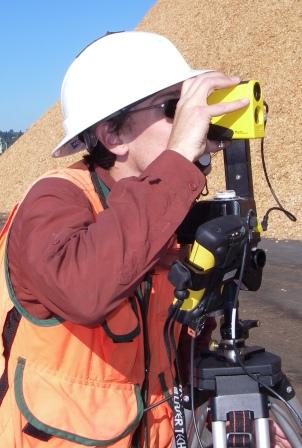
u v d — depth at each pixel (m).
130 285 1.67
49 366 1.85
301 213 12.67
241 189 2.00
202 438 2.06
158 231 1.68
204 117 1.76
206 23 22.97
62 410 1.83
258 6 20.70
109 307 1.67
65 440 1.83
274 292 7.87
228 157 2.00
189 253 1.83
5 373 1.92
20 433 1.85
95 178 1.97
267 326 6.55
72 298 1.65
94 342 1.84
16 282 1.83
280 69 17.14
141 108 1.91
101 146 1.98
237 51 19.62
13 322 1.91
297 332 6.30
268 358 1.94
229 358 1.90
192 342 1.88
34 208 1.76
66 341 1.83
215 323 2.23
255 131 1.87
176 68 1.93
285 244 11.29
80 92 1.96
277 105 15.91
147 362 1.96
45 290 1.69
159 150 1.93
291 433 1.99
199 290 1.83
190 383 1.89
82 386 1.86
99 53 1.96
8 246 1.84
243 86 1.85
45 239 1.70
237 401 1.89
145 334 1.94
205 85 1.80
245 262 1.88
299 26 18.25
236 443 1.89
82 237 1.68
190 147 1.75
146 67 1.92
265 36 19.00
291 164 14.03
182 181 1.71
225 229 1.78
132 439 1.97
